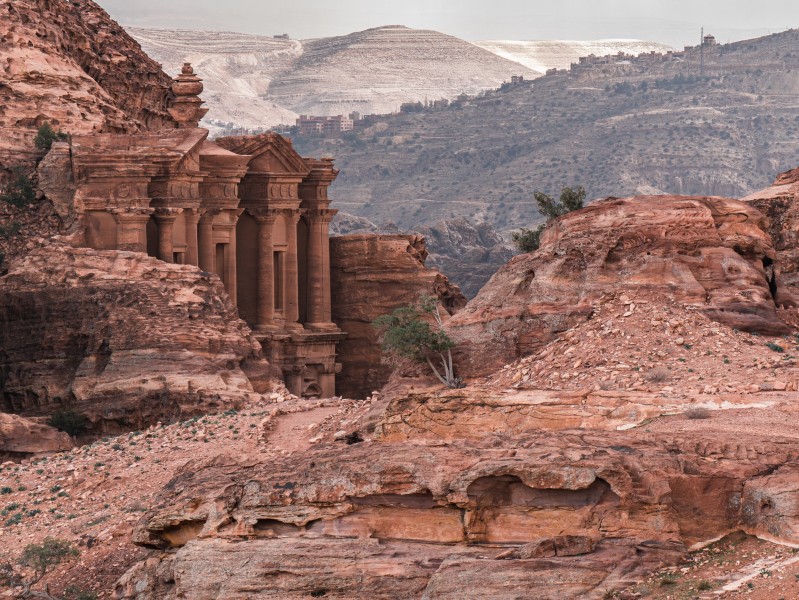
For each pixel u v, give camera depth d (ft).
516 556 189.47
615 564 185.47
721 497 193.26
